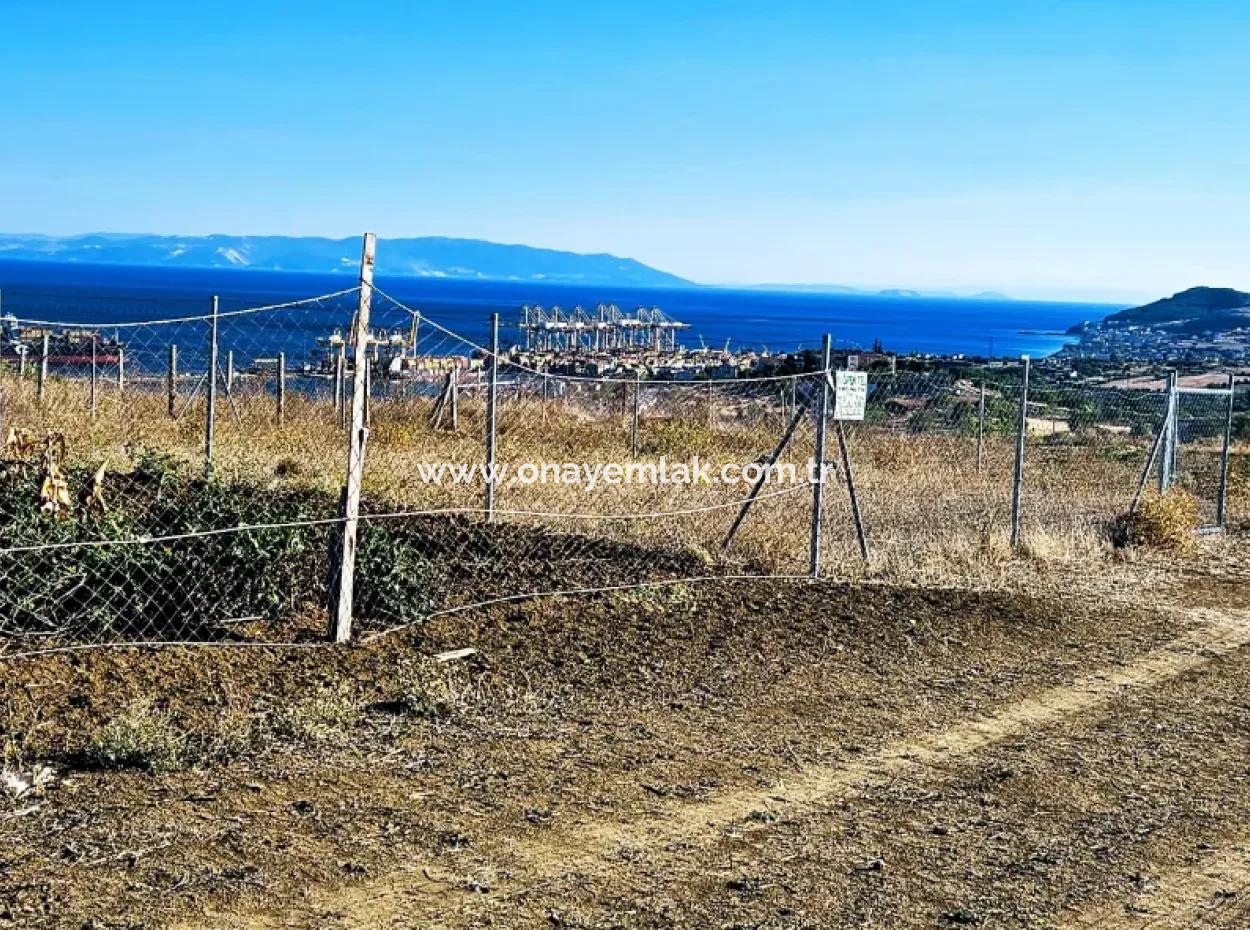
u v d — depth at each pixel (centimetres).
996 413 2277
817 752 610
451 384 1756
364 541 777
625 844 484
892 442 1972
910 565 1049
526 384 2025
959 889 462
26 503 719
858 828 516
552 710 644
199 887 424
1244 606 1020
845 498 1411
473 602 814
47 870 428
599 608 833
